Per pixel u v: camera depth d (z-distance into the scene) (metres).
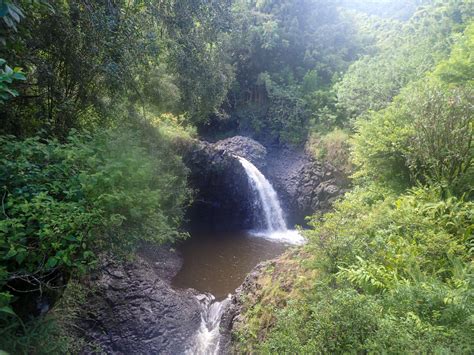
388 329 3.02
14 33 4.73
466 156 5.77
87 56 6.31
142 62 7.29
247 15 24.17
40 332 3.98
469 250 4.39
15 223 3.16
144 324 6.77
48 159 4.17
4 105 5.37
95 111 7.59
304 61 25.11
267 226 15.98
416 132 6.30
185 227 13.73
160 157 9.64
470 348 2.83
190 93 11.45
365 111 13.80
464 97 5.83
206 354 6.68
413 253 4.42
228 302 7.77
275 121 21.64
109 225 3.93
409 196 5.89
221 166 14.39
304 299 4.70
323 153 15.94
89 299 6.37
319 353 3.25
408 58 15.72
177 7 8.06
